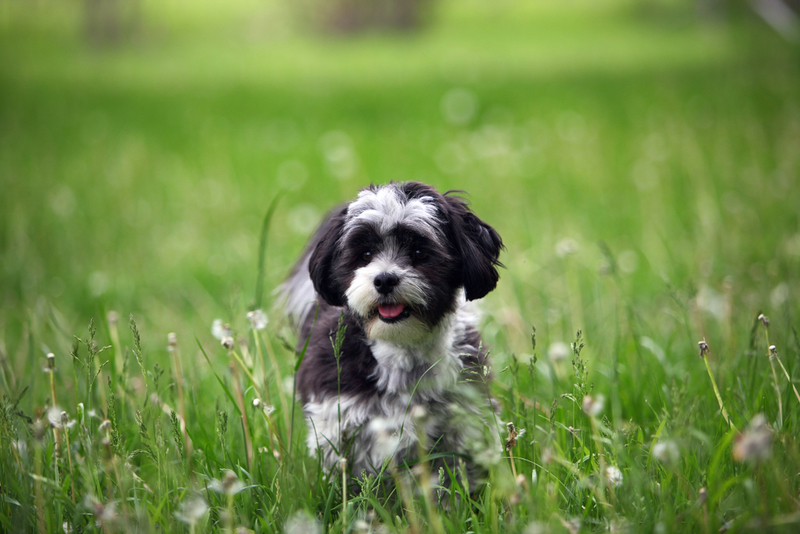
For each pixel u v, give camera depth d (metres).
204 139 11.81
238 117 13.88
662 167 8.54
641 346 4.13
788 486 2.62
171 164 10.21
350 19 32.25
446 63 20.45
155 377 3.21
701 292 4.65
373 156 10.15
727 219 6.63
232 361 3.40
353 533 2.66
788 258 5.22
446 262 3.25
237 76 19.69
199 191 8.78
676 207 7.27
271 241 6.88
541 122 11.82
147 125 13.26
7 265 6.33
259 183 9.12
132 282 6.04
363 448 3.22
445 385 3.20
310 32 33.56
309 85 17.33
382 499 3.12
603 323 4.51
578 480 2.78
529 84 15.75
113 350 3.81
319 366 3.32
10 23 35.69
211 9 39.28
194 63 23.61
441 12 36.34
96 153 10.94
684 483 2.71
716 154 8.83
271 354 3.59
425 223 3.25
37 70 22.06
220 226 7.59
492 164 9.10
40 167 10.06
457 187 8.28
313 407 3.32
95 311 5.55
